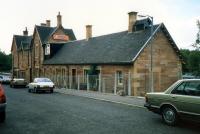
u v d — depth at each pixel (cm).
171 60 2514
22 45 5116
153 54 2405
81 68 3025
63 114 1295
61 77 3466
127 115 1254
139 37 2541
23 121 1125
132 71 2280
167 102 1014
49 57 4047
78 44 3691
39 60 4356
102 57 2731
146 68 2330
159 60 2439
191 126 1002
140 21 2634
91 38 3509
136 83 2273
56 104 1688
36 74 4506
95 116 1231
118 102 1750
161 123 1060
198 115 904
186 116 951
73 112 1355
